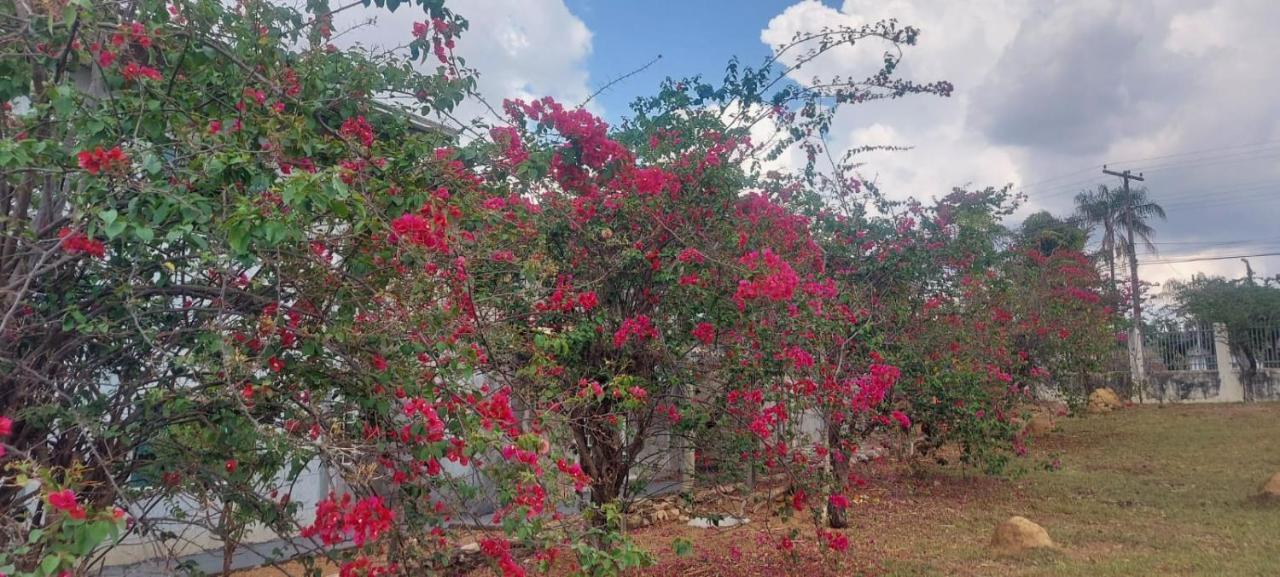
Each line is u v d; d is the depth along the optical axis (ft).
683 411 16.48
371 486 9.54
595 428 15.39
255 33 11.14
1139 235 82.48
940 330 27.40
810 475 18.04
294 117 10.06
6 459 8.45
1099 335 42.78
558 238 16.11
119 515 6.46
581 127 16.33
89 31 9.52
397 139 12.38
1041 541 21.39
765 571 20.13
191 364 8.95
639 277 16.28
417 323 9.77
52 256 8.99
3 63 9.77
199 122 9.62
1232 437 41.93
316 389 9.99
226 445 10.11
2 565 6.67
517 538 9.70
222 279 9.35
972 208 28.60
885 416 24.52
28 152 8.20
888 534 24.08
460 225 11.82
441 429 9.25
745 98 18.24
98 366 9.71
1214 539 22.11
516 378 12.95
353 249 9.95
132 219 8.12
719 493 19.19
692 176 16.78
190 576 10.44
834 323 19.12
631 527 24.29
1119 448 40.40
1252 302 60.13
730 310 15.76
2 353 8.76
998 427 28.53
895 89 18.66
